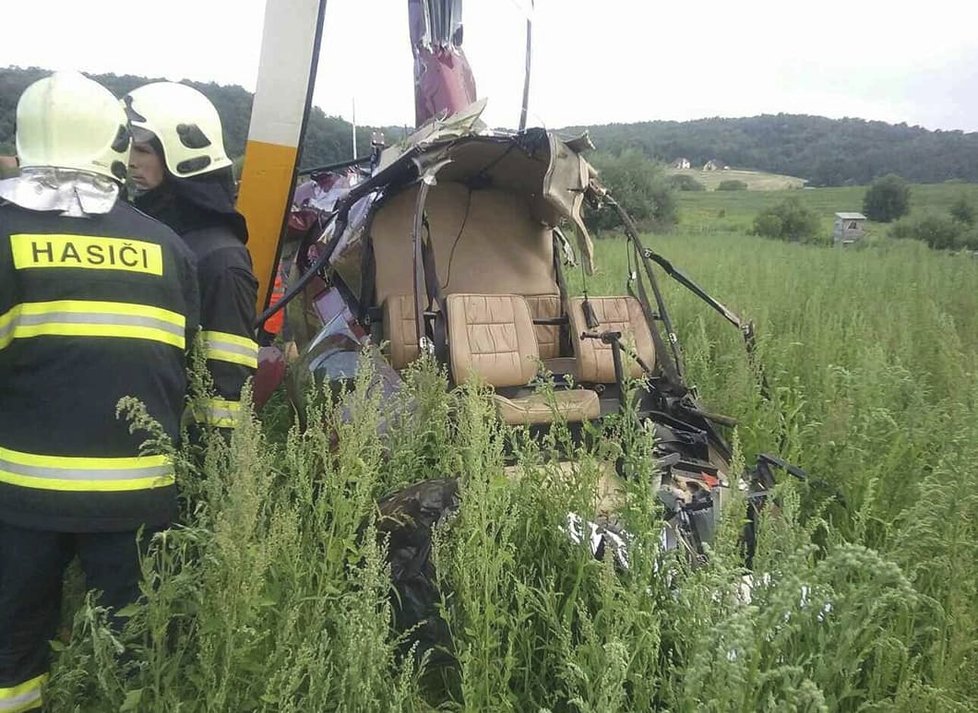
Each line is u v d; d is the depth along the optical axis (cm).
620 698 254
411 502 344
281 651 271
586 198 560
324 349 555
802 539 295
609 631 278
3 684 279
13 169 391
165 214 369
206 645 264
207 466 292
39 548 272
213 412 322
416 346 554
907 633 314
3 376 269
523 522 342
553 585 311
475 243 614
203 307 334
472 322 500
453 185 618
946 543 322
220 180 366
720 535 294
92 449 268
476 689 292
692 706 239
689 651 266
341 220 562
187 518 300
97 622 282
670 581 304
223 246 343
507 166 585
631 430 352
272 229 600
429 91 703
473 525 304
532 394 492
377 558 287
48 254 265
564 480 357
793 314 809
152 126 354
